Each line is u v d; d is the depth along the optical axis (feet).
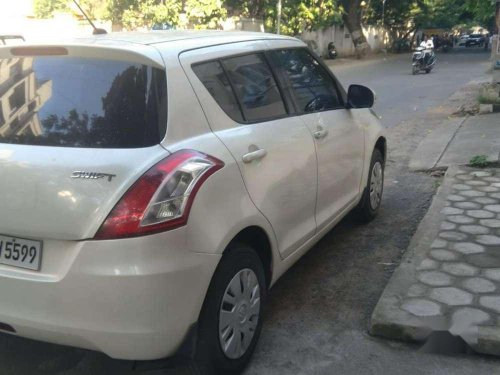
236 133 10.09
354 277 13.84
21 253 8.57
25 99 9.62
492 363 10.23
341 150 14.01
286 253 11.43
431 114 39.65
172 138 8.86
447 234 15.23
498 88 39.63
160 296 8.13
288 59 13.00
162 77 9.14
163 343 8.34
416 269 13.15
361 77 75.97
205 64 10.18
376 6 146.51
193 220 8.49
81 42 9.82
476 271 12.96
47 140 8.96
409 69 91.20
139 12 77.97
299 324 11.68
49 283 8.21
